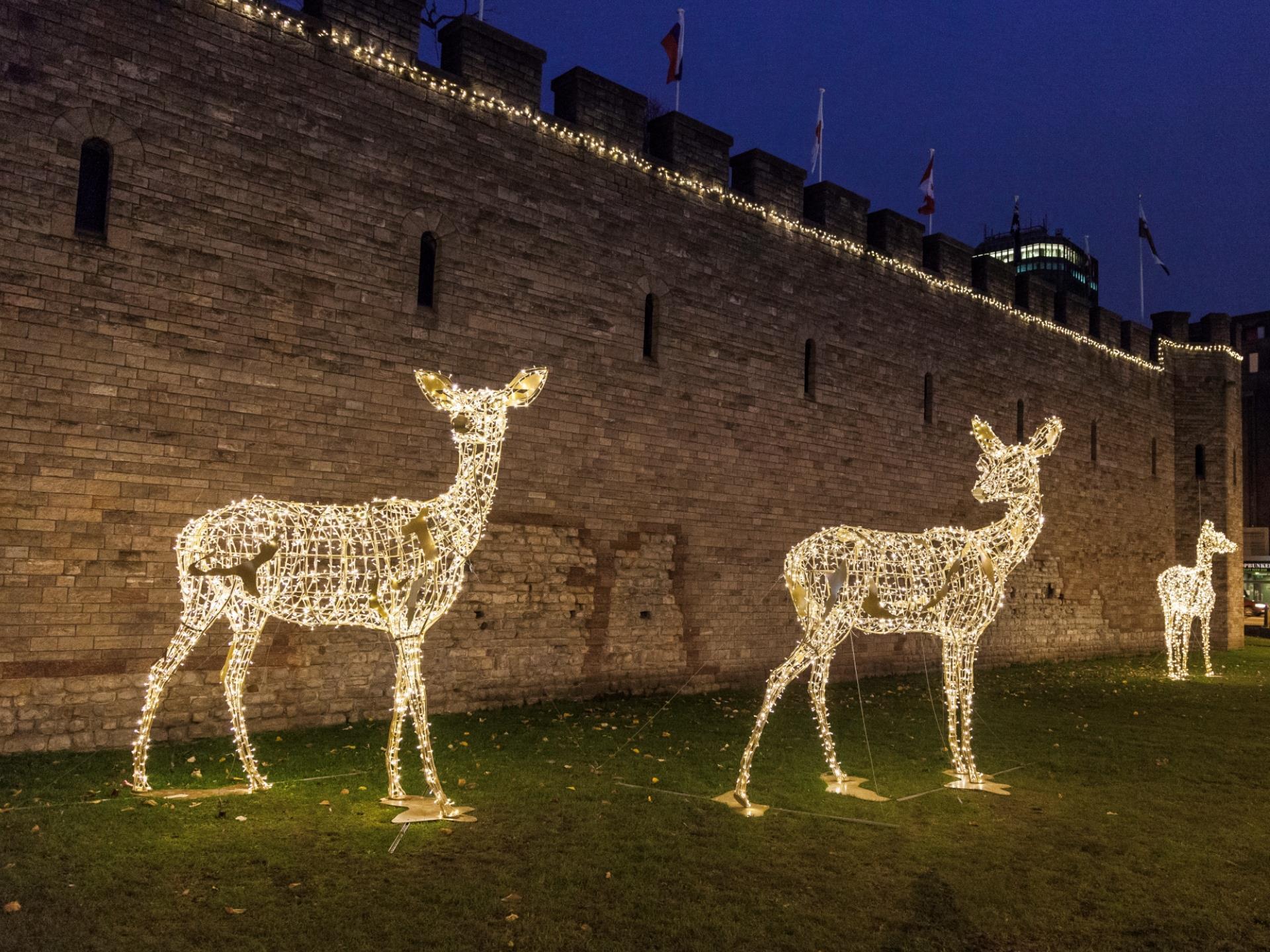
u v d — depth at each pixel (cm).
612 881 597
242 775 835
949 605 881
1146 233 2631
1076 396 2272
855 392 1728
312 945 493
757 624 1536
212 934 500
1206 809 834
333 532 755
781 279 1614
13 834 642
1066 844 718
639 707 1272
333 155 1105
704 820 740
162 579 966
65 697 906
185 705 979
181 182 995
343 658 1098
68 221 925
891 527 1775
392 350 1142
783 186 1634
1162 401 2600
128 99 964
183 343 989
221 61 1027
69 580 914
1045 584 2148
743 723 1181
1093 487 2312
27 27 909
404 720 1106
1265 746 1138
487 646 1219
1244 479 5125
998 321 2059
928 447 1864
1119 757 1050
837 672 1681
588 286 1343
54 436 910
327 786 801
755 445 1555
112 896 544
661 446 1423
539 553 1277
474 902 554
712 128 1520
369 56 1141
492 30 1259
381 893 564
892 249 1830
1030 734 1180
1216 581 2622
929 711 1355
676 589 1431
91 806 712
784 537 1587
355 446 1108
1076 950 526
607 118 1386
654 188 1437
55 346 914
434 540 762
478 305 1223
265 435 1041
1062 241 6272
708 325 1496
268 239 1052
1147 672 1983
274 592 744
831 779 889
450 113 1211
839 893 593
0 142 890
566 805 767
